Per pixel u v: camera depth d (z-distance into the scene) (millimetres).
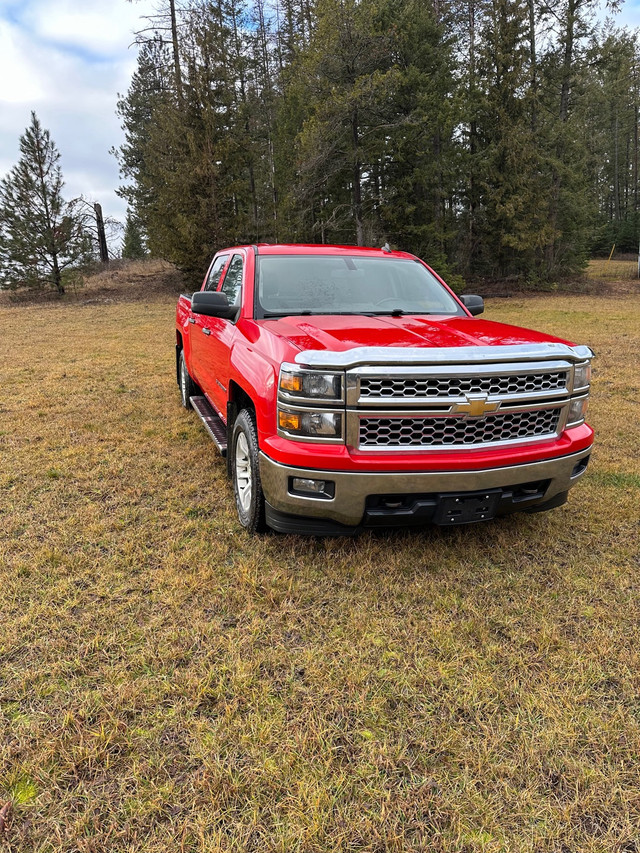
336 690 2359
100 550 3506
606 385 8117
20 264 23906
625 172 58438
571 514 4090
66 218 24375
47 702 2262
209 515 4051
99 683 2377
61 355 11227
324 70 19828
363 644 2660
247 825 1771
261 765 1986
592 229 31797
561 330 13820
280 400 2959
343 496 2898
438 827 1782
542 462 3070
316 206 23984
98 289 26516
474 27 27531
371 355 2797
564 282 28062
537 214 24781
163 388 8219
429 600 3031
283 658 2549
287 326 3457
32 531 3752
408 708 2275
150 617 2834
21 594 3004
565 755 2059
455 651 2615
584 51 24938
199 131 21203
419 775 1967
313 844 1713
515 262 27250
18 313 20375
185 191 20938
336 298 4125
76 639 2650
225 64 21484
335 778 1941
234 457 3951
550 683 2422
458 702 2303
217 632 2734
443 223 25156
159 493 4434
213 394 4840
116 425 6301
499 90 24125
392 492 2895
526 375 3012
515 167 23953
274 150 25562
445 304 4324
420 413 2861
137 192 31000
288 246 4719
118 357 10945
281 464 2967
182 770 1968
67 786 1897
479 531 3816
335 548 3537
